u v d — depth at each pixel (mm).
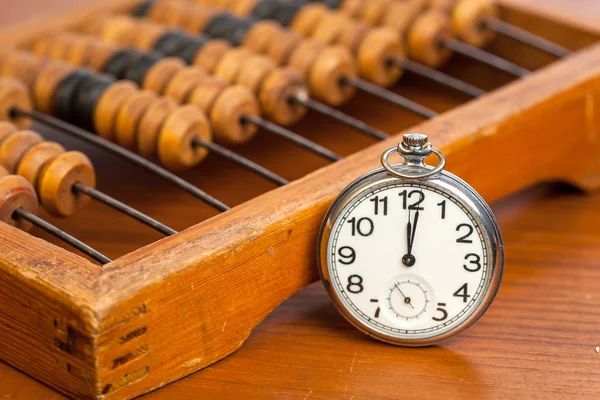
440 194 408
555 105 482
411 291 419
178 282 399
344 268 418
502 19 578
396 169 408
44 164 453
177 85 510
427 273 416
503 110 470
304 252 427
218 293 410
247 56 529
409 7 566
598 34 546
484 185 472
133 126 495
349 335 435
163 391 412
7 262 400
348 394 411
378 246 415
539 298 456
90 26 577
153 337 401
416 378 417
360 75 555
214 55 534
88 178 458
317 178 434
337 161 447
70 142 542
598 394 412
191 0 603
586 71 495
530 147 482
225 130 502
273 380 417
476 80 589
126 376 400
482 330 438
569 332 438
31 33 563
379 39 544
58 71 522
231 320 418
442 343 431
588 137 502
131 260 400
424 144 407
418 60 571
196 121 486
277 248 419
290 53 542
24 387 415
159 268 397
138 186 512
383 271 417
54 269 397
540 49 557
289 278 427
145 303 394
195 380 416
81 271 396
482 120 464
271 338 434
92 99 510
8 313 410
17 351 416
